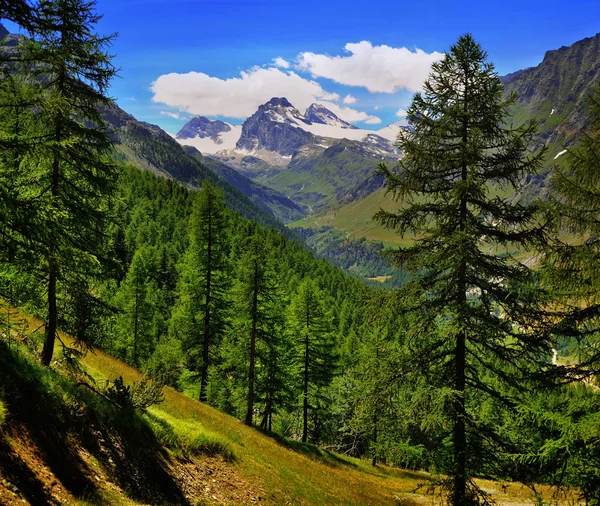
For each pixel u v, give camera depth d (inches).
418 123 480.1
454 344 498.9
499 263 454.3
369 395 501.4
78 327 607.5
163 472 537.6
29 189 469.7
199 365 1230.3
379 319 512.7
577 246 364.5
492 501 468.1
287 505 682.2
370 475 1374.3
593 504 354.9
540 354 431.2
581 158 372.8
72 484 366.9
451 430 473.4
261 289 1219.2
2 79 406.3
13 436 346.6
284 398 1407.5
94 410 506.6
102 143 542.0
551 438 369.7
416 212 492.1
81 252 465.1
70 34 518.6
